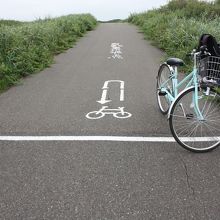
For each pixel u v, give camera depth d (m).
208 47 4.59
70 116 6.26
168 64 5.52
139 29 22.06
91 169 4.40
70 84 8.58
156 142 5.17
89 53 13.14
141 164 4.53
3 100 7.32
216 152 4.88
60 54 13.02
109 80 8.96
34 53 10.70
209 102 4.92
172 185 4.05
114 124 5.86
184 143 4.87
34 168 4.44
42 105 6.92
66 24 17.69
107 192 3.91
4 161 4.63
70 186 4.03
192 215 3.53
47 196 3.85
